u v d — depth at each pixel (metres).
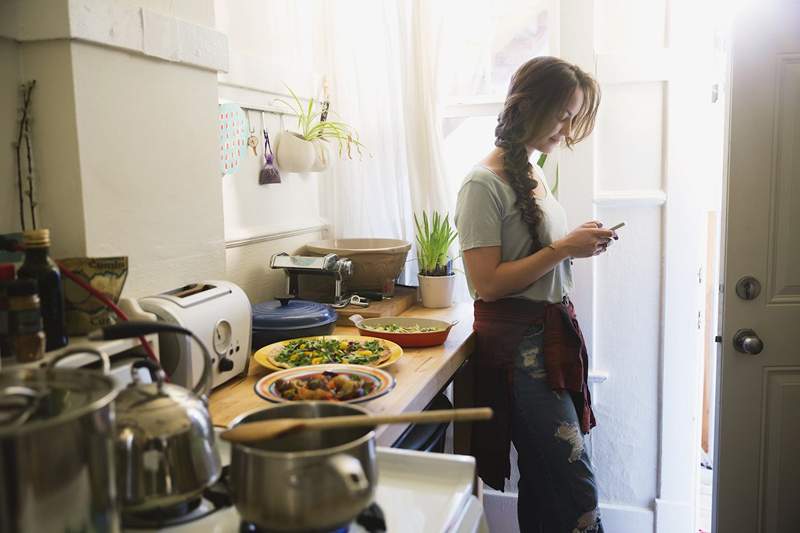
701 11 2.27
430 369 1.68
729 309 2.11
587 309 2.43
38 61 1.32
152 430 0.89
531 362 1.88
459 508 1.02
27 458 0.66
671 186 2.34
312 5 2.56
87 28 1.31
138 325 0.98
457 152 2.67
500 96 2.57
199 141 1.68
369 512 0.96
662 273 2.38
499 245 1.83
